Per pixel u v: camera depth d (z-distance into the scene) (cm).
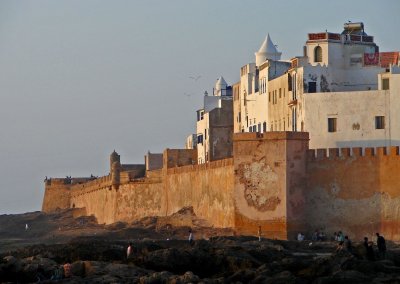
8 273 11888
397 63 17775
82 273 11725
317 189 15138
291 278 10781
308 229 15150
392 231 14750
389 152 14812
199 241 13950
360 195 14938
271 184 15088
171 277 11000
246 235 14962
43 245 14312
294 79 17250
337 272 10862
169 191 19425
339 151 15062
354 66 17775
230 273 11662
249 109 19450
